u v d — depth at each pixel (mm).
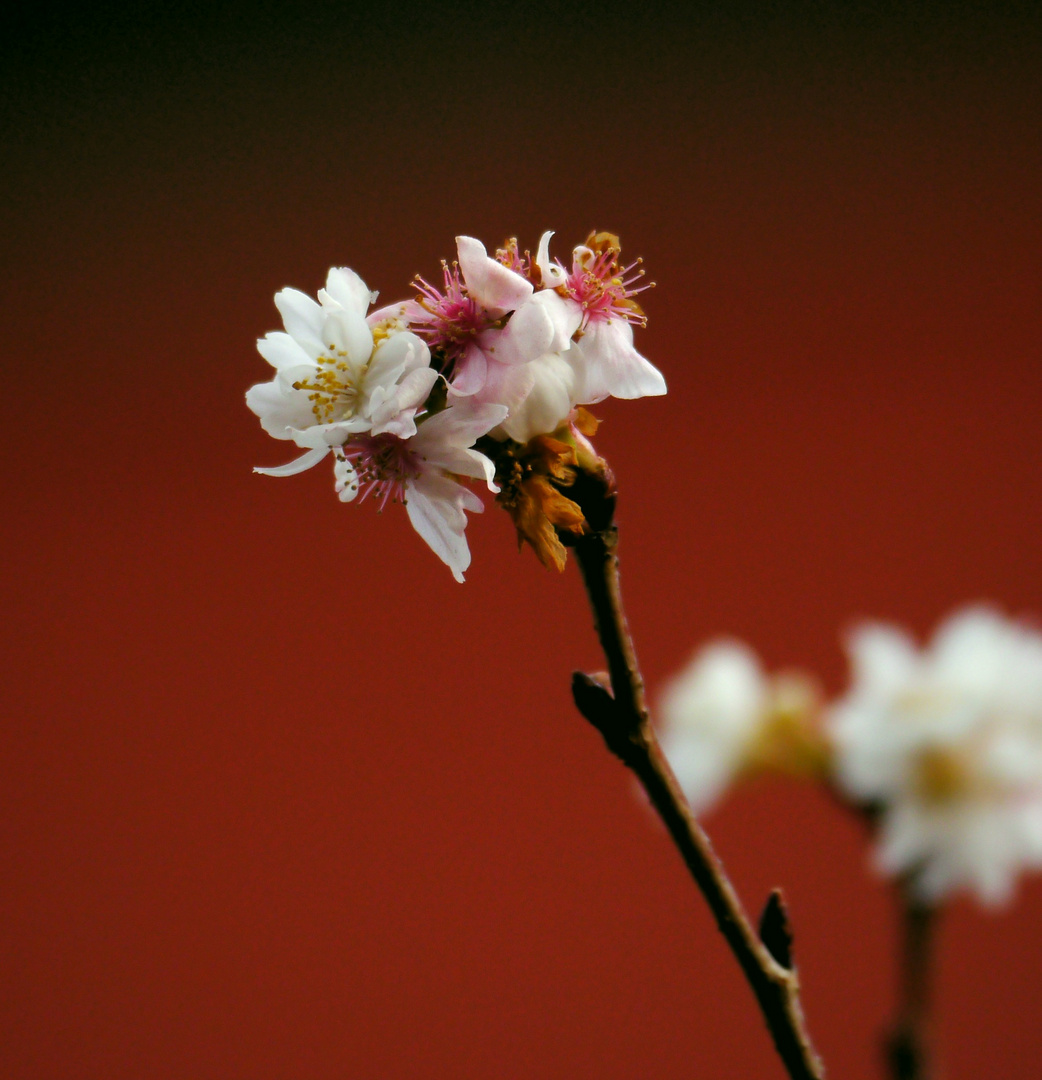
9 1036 2658
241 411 2883
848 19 2832
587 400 939
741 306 2842
